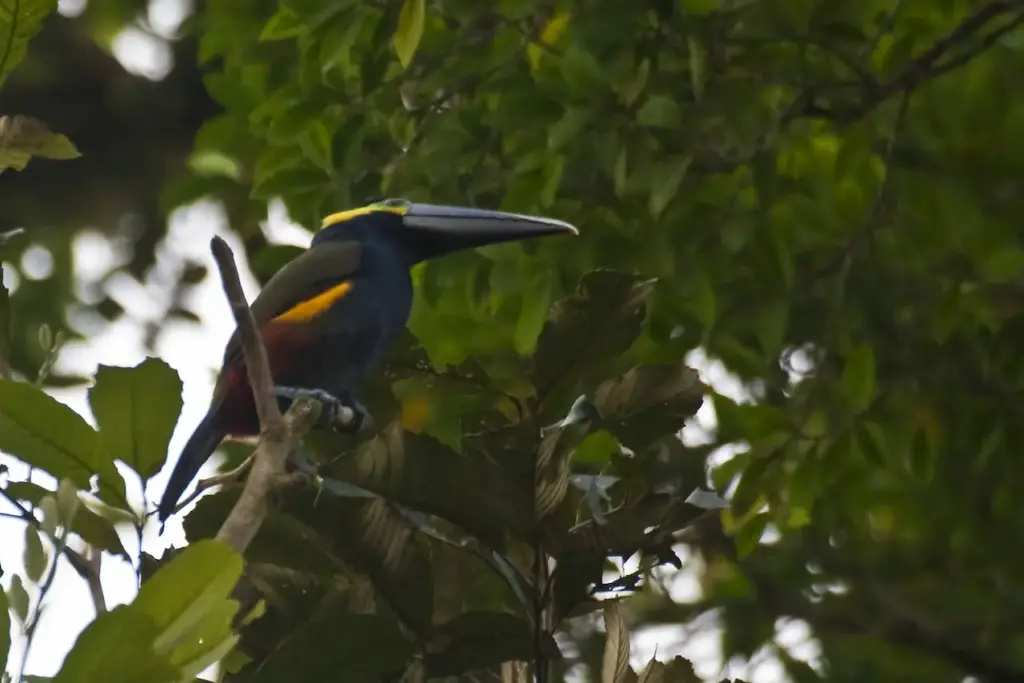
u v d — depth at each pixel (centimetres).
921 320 1248
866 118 1194
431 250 1055
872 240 1198
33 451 568
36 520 584
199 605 440
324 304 973
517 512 697
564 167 1096
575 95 1071
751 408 1197
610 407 720
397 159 1115
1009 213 1263
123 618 419
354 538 691
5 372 651
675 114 1041
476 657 696
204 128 1335
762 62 1121
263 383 588
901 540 1537
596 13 1066
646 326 1194
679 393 721
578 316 743
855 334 1247
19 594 458
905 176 1250
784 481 1183
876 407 1241
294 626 723
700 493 700
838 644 1588
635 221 1129
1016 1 1144
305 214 1174
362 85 1098
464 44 1112
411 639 693
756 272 1176
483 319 1245
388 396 889
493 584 893
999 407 1248
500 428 697
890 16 1147
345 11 1070
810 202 1233
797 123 1217
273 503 680
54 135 651
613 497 748
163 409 570
